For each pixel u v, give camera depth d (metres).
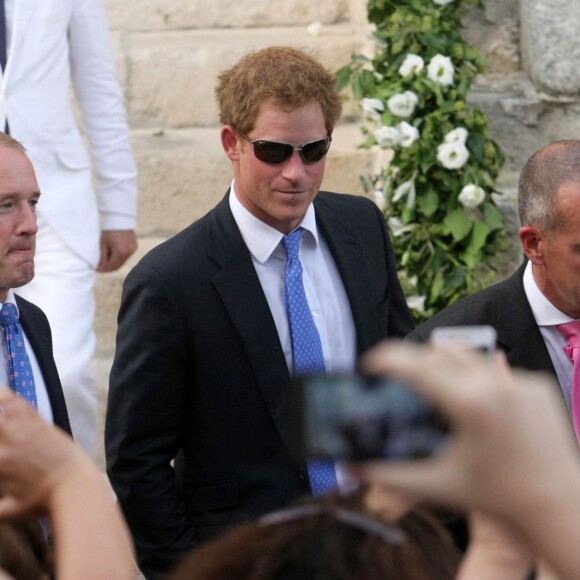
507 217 12.45
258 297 7.46
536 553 1.98
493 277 12.07
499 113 12.59
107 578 2.73
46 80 10.44
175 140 13.75
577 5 12.20
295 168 7.28
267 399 7.38
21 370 6.95
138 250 13.34
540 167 6.68
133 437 7.39
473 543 2.73
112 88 11.22
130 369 7.35
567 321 6.89
